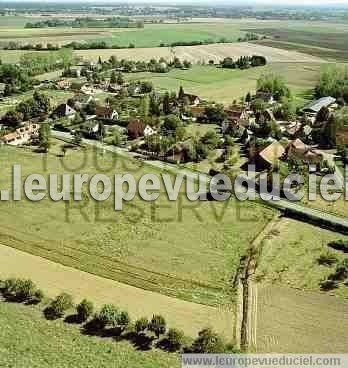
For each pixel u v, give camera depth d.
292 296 62.62
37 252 71.50
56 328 55.06
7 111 142.38
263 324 57.25
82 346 52.53
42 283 63.94
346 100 172.25
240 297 62.38
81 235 76.44
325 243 75.50
